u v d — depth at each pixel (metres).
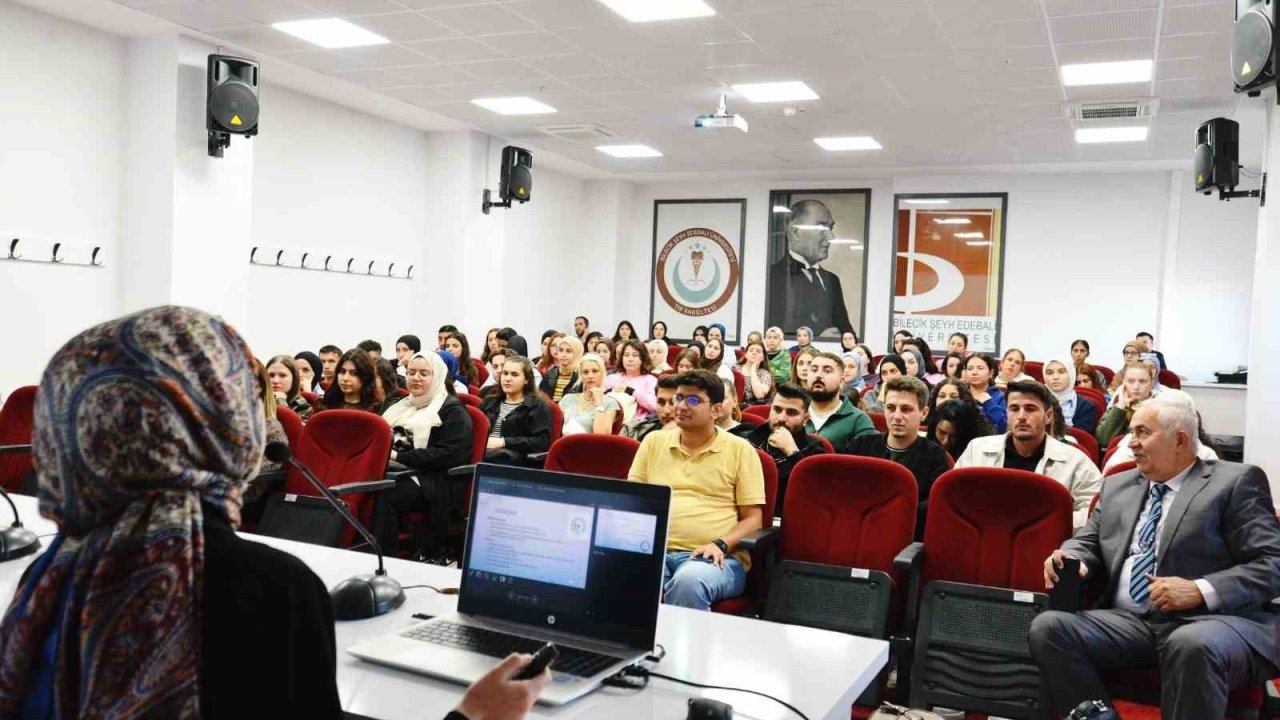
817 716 1.46
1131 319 10.44
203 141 6.94
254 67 6.82
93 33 6.65
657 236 12.59
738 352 10.05
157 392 0.81
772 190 12.04
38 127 6.35
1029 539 2.82
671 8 5.79
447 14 6.07
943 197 11.12
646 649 1.62
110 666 0.77
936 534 2.91
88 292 6.72
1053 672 2.49
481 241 10.10
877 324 11.55
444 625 1.74
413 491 4.21
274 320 8.28
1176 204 10.22
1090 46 6.14
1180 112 7.77
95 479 0.80
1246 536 2.49
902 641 2.82
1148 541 2.65
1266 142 6.29
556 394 6.78
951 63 6.64
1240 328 10.07
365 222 9.24
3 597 1.81
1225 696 2.33
